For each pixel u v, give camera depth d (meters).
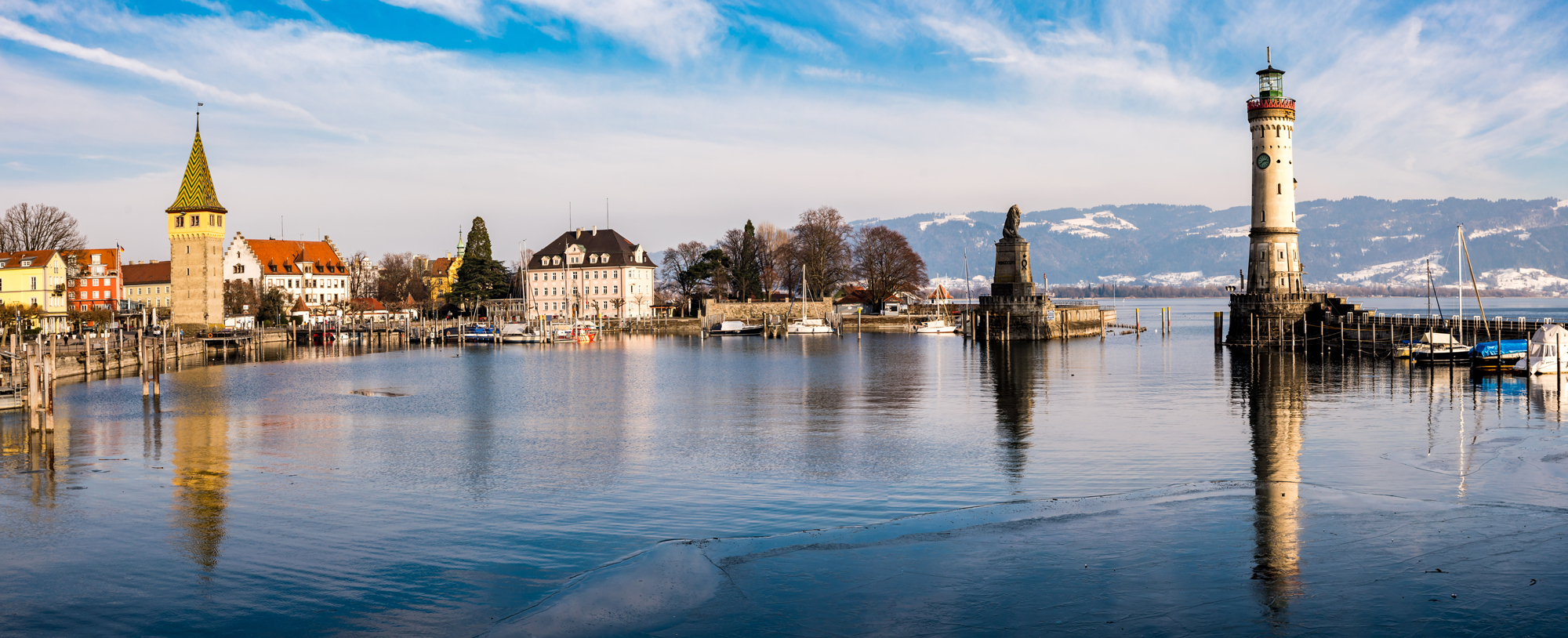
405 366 124.75
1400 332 113.31
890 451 53.41
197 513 40.06
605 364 126.25
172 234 178.75
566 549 34.88
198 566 33.22
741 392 86.38
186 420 68.69
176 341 131.50
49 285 167.50
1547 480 44.00
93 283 190.38
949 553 33.97
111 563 33.56
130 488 44.66
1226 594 29.88
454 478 46.97
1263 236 130.25
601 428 63.88
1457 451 51.38
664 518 39.00
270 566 33.22
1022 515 38.72
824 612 28.95
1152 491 42.72
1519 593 29.55
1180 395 79.25
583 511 40.19
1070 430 60.78
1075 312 183.12
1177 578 31.23
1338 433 57.88
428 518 39.06
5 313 126.94
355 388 93.81
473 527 37.78
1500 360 88.00
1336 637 26.88
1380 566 32.03
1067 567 32.34
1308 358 114.38
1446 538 34.78
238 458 52.78
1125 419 65.19
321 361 135.50
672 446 56.12
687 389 90.25
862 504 41.12
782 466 49.41
